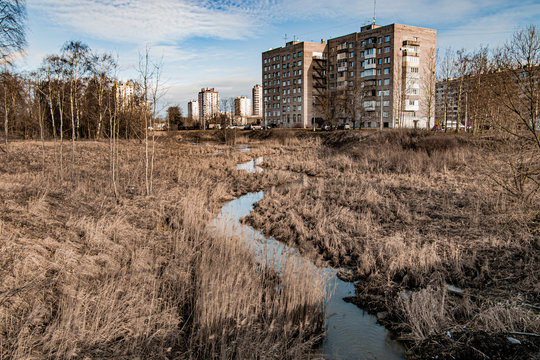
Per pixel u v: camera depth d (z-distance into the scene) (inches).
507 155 366.6
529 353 171.9
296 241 363.6
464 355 180.9
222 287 221.6
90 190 478.0
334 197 535.8
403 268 280.5
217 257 280.4
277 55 3216.0
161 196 491.2
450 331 199.6
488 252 299.0
